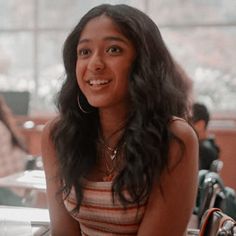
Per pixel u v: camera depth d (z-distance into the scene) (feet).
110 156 4.45
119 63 4.04
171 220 4.14
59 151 4.61
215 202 6.11
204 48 15.90
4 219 5.26
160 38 4.24
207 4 15.74
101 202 4.24
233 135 15.10
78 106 4.62
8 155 7.91
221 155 15.10
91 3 16.39
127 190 4.08
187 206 4.17
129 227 4.28
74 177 4.39
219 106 15.87
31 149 15.19
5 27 17.29
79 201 4.35
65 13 16.75
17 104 15.56
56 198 4.78
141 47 4.07
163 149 4.06
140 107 4.10
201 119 8.23
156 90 4.13
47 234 5.01
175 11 16.01
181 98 4.48
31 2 16.97
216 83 15.89
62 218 4.79
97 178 4.40
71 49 4.46
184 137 4.10
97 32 4.09
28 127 15.25
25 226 5.09
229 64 15.76
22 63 17.29
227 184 14.98
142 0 16.08
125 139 4.22
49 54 17.03
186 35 15.99
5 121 8.14
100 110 4.46
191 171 4.14
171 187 4.09
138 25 4.06
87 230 4.55
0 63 17.35
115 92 4.11
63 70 4.65
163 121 4.14
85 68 4.17
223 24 15.69
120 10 4.11
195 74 16.03
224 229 3.85
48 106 17.04
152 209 4.14
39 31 17.03
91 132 4.60
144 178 4.06
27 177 7.25
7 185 6.93
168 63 4.31
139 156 4.05
